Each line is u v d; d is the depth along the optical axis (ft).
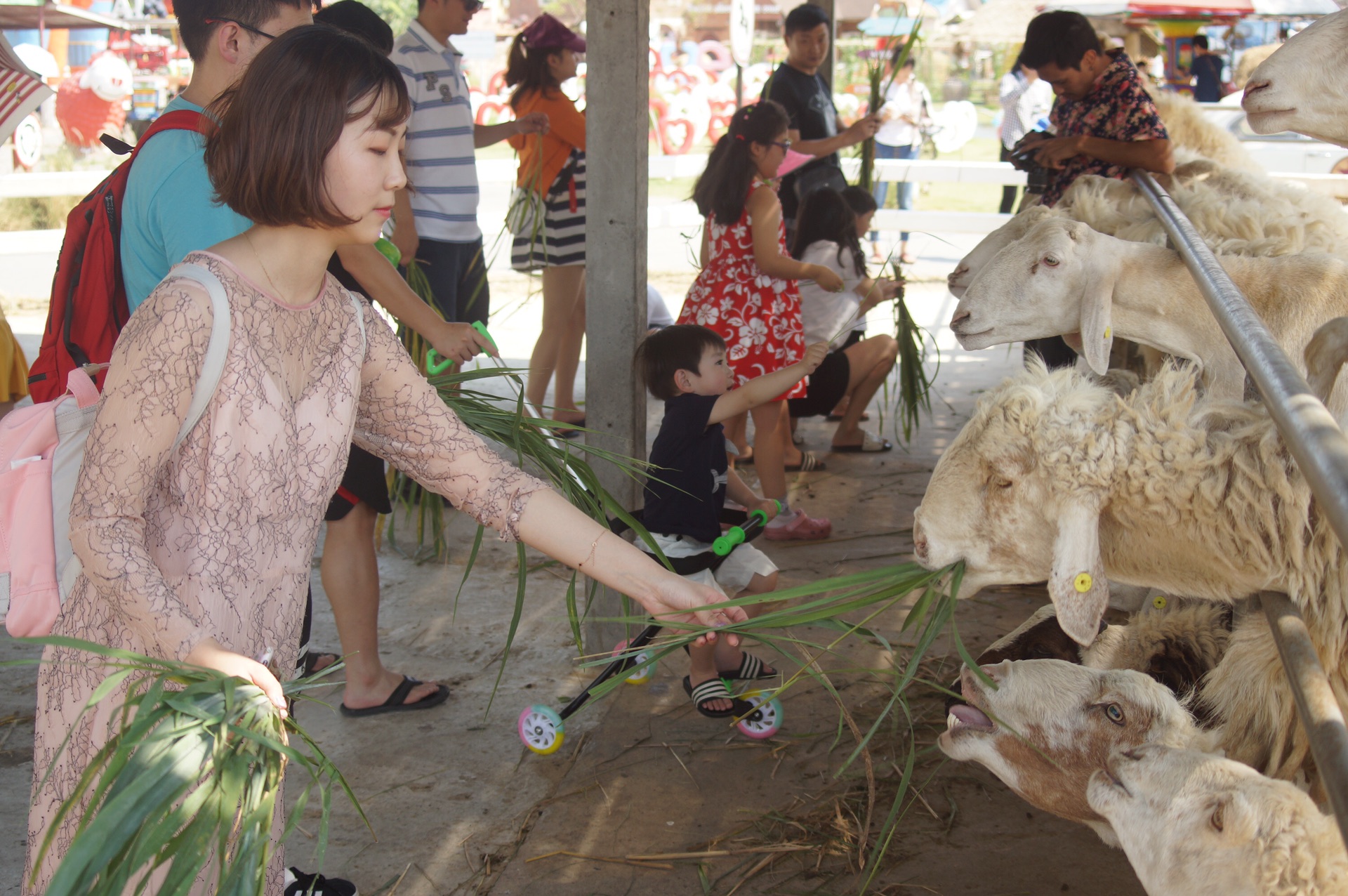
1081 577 7.60
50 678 6.26
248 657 6.07
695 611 7.00
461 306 19.69
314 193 5.61
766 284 16.97
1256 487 7.14
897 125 42.29
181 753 5.10
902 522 18.13
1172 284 10.58
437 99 17.93
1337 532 4.42
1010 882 9.48
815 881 9.56
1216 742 7.03
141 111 55.21
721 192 16.55
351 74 5.54
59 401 6.78
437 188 18.15
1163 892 6.21
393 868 9.78
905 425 21.12
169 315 5.60
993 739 7.83
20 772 11.11
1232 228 11.12
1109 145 14.67
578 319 21.80
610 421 13.05
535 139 20.68
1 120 13.76
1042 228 10.96
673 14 85.92
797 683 12.88
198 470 5.84
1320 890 5.63
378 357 6.67
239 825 5.24
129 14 58.13
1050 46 15.01
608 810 10.59
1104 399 7.73
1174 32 46.16
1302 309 10.09
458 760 11.41
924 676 12.90
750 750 11.59
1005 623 14.29
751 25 25.82
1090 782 6.77
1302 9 43.52
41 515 6.54
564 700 12.57
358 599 12.05
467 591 15.56
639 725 12.10
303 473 6.19
